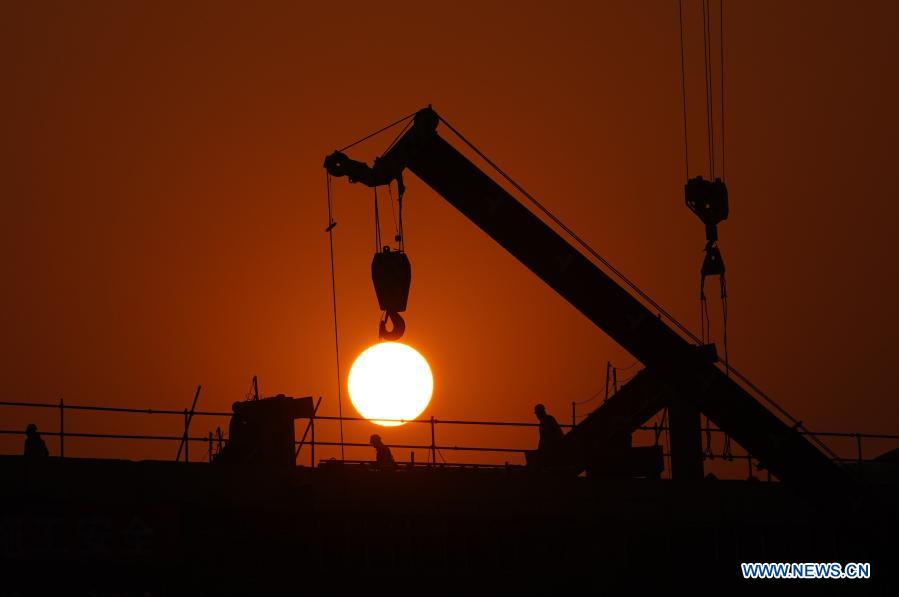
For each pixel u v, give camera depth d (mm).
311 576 123688
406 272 112875
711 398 116500
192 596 118938
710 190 122000
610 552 134375
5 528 113625
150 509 118250
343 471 127062
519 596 130625
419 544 128500
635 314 115688
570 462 145875
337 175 115438
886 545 117688
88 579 115562
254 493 123125
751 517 139625
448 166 115375
